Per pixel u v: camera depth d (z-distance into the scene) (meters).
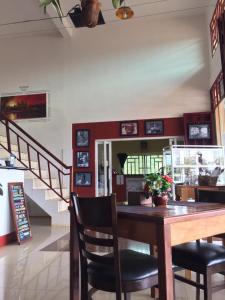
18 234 4.71
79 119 7.87
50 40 8.33
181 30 7.65
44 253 4.11
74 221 1.93
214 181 5.55
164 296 1.45
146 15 7.61
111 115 7.71
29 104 8.16
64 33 7.94
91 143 7.72
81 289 1.83
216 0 6.36
